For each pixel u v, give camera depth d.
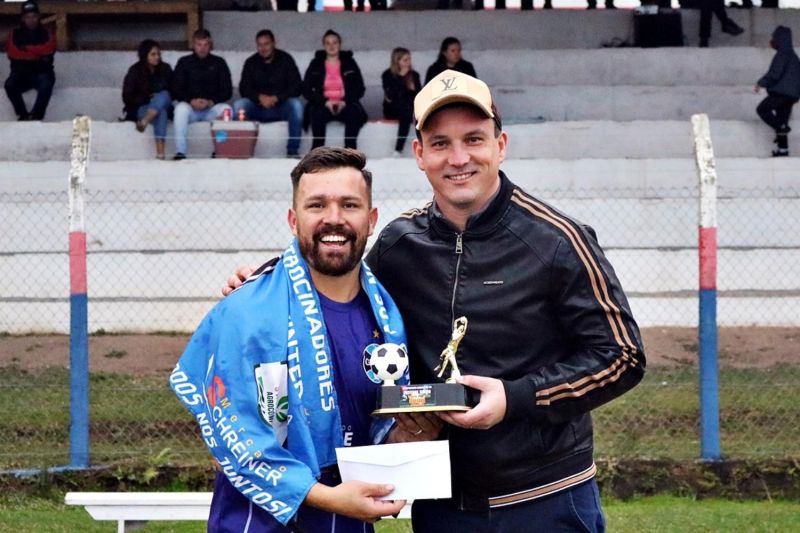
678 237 11.65
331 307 3.50
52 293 11.20
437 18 15.54
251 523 3.42
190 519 5.75
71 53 14.53
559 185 12.02
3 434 7.81
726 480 7.19
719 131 13.25
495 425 3.51
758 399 8.48
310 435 3.38
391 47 15.45
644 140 13.16
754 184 12.18
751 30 15.80
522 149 13.09
